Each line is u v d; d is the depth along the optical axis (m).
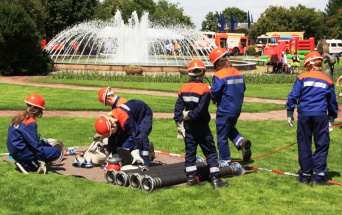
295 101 7.71
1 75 32.53
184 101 7.18
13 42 31.89
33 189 6.97
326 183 7.56
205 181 7.61
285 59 36.31
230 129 8.56
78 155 8.68
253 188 7.24
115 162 7.65
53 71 35.25
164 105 17.52
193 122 7.16
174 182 7.28
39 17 44.38
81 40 42.84
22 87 23.92
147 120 8.20
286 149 10.48
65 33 42.09
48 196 6.68
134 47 42.94
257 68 42.75
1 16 31.39
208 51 44.28
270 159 9.51
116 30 42.75
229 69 8.21
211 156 7.27
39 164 7.90
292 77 30.41
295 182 7.63
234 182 7.57
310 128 7.59
